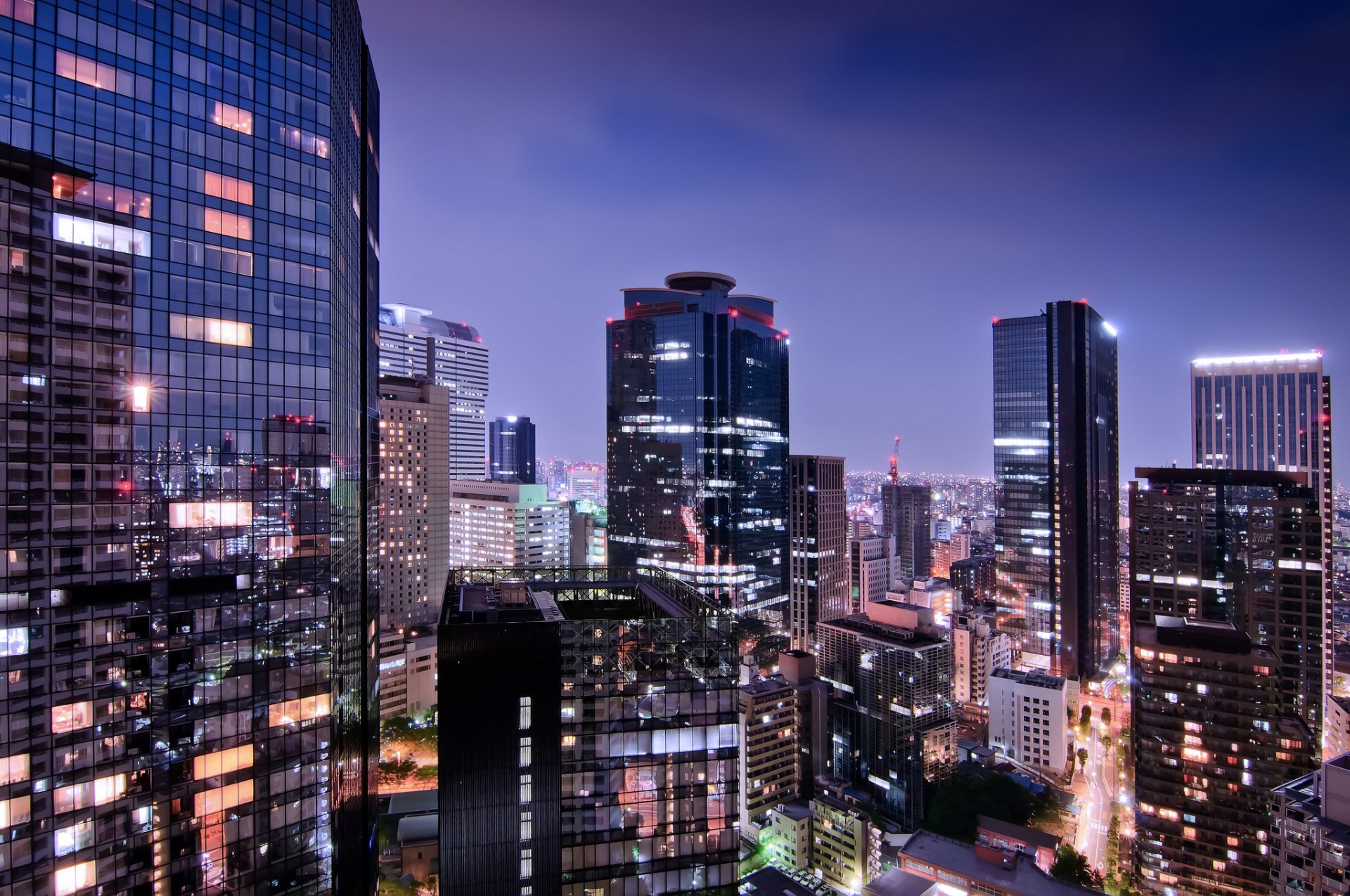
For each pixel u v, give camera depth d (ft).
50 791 245.65
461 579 383.86
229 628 288.71
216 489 287.07
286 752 302.86
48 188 250.57
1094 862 652.07
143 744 267.18
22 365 245.04
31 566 245.45
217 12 291.38
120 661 263.08
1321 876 359.87
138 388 269.03
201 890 277.64
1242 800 511.81
